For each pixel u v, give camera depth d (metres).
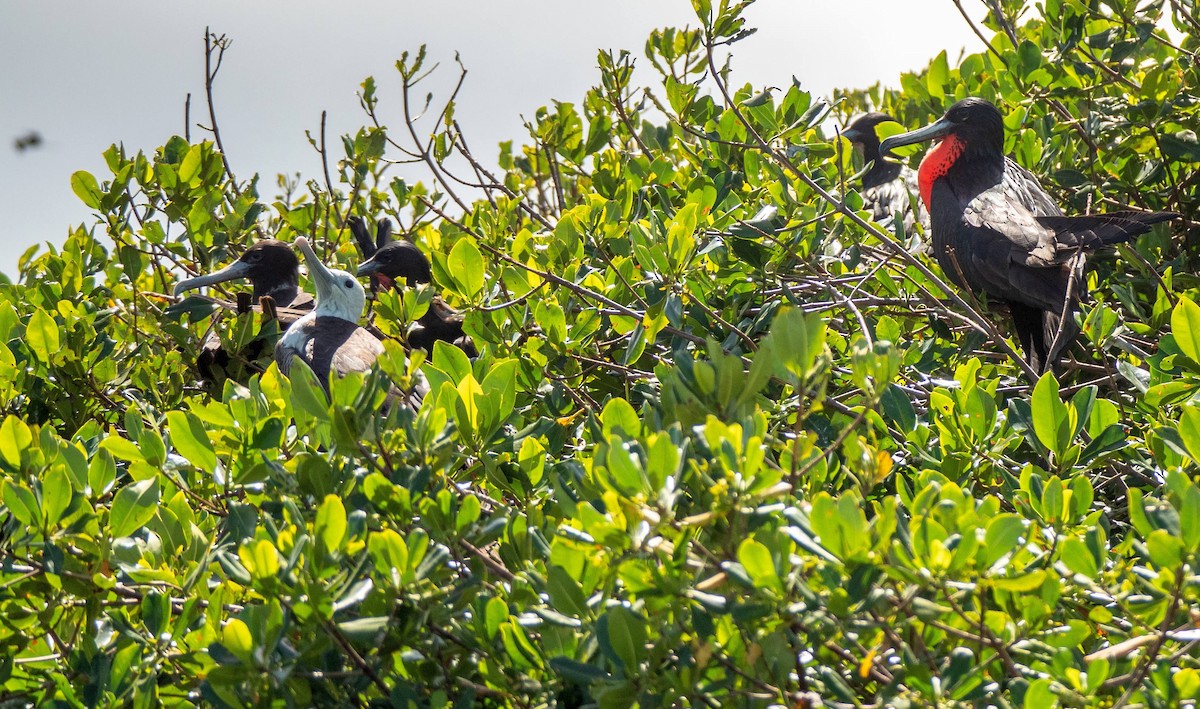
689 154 14.68
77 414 11.66
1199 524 5.39
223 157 15.27
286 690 5.96
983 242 13.79
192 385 14.24
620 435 6.74
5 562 7.05
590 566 6.14
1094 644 6.69
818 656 5.87
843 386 10.71
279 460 8.09
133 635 6.70
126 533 7.11
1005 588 5.46
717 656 5.60
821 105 13.38
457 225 14.63
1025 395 11.24
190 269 15.91
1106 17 13.85
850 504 5.28
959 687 5.46
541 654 6.07
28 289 14.00
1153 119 13.30
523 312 11.50
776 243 11.85
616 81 14.59
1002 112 15.64
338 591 6.05
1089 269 14.03
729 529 5.72
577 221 12.39
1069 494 7.01
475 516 6.58
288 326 15.28
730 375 6.34
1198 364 8.19
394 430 7.00
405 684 6.02
